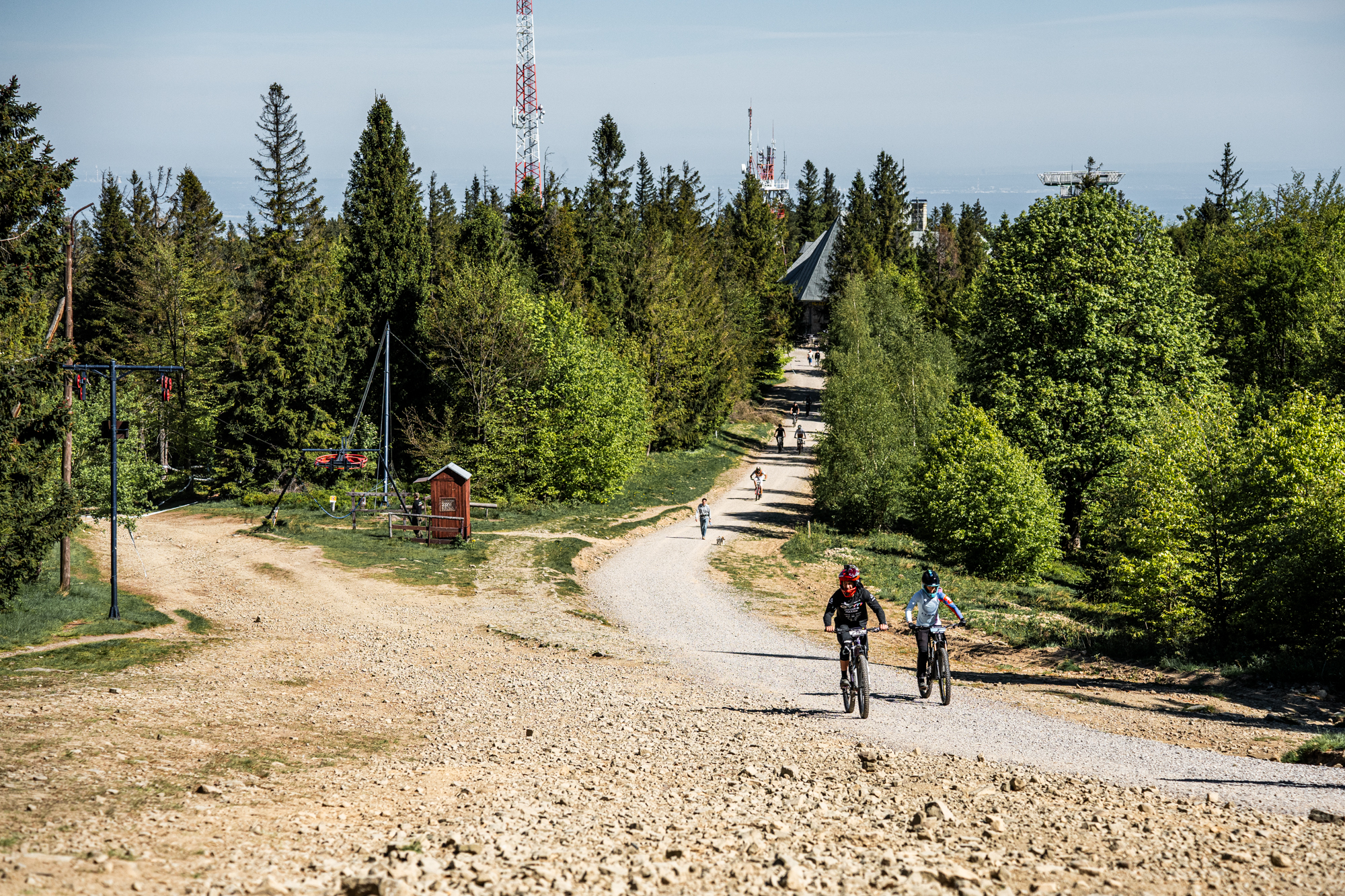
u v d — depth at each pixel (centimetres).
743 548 4181
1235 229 6469
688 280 8125
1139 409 3938
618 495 5484
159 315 7175
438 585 3088
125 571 3161
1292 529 2247
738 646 2327
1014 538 3666
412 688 1758
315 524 4362
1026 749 1175
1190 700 1686
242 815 882
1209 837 740
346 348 5909
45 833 765
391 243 6112
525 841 751
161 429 6756
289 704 1580
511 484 5212
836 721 1368
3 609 2242
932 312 10369
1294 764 1092
